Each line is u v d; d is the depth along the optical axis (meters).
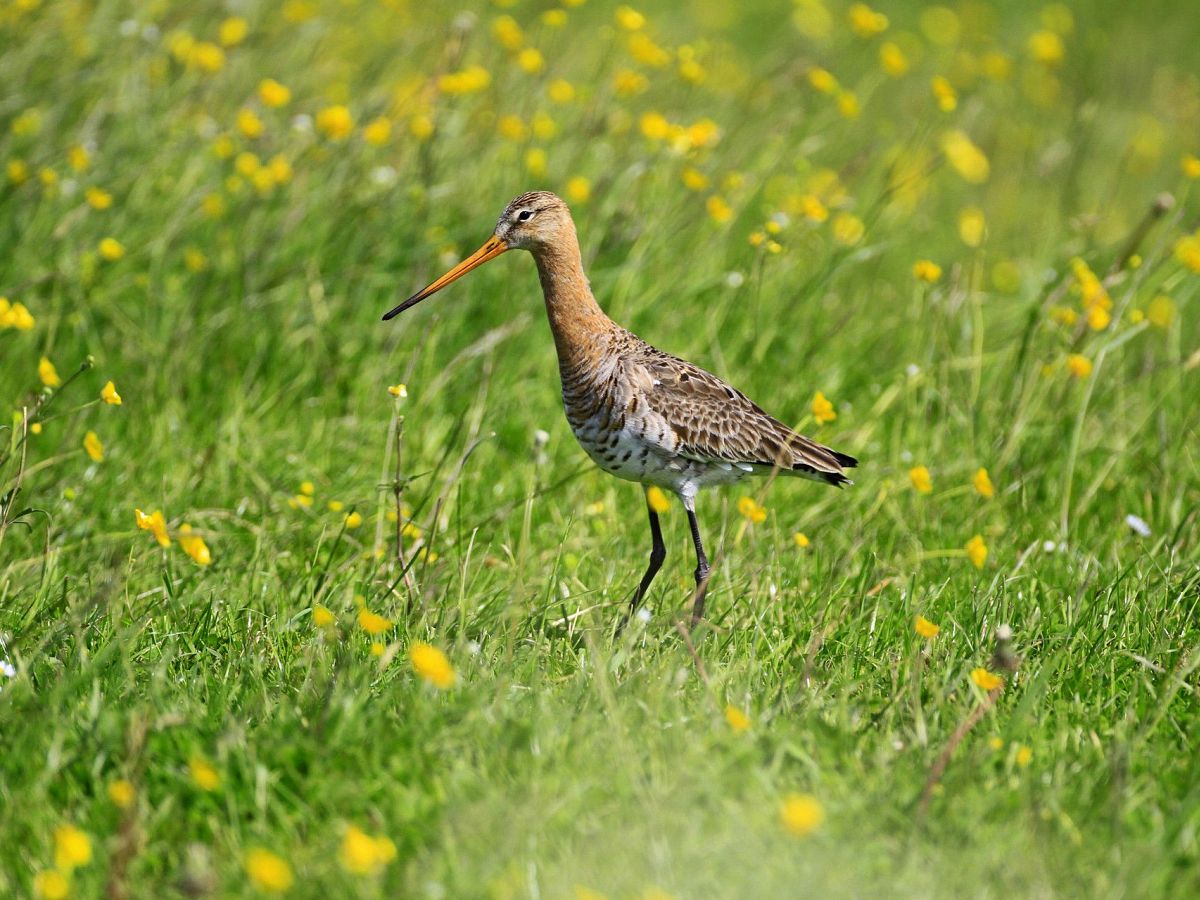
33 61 16.47
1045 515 12.85
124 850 7.06
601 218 15.64
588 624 10.20
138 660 9.41
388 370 13.86
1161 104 25.20
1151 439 13.91
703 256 15.62
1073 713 9.14
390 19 20.34
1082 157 21.61
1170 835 7.76
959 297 14.92
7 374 13.27
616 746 8.11
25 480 11.73
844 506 12.80
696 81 16.73
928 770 8.34
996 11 28.91
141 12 17.25
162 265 14.69
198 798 7.77
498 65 18.17
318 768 7.97
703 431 11.34
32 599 10.17
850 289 18.27
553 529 12.09
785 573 11.39
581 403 11.56
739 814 7.67
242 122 15.01
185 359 13.59
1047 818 7.84
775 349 15.18
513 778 8.04
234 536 11.50
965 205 21.52
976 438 13.74
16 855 7.39
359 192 15.58
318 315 14.09
